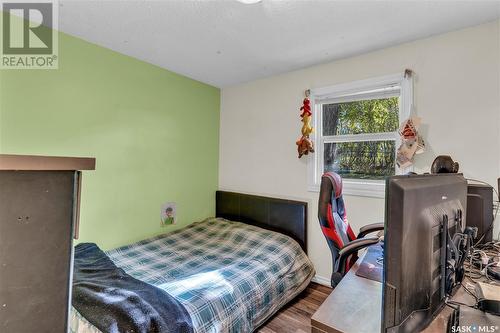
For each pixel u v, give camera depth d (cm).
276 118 295
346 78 247
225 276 189
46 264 55
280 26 193
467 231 96
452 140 194
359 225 238
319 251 263
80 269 179
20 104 187
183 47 230
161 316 134
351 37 207
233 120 336
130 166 253
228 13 176
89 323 126
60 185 57
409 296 64
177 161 297
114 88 239
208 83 328
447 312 80
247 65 269
